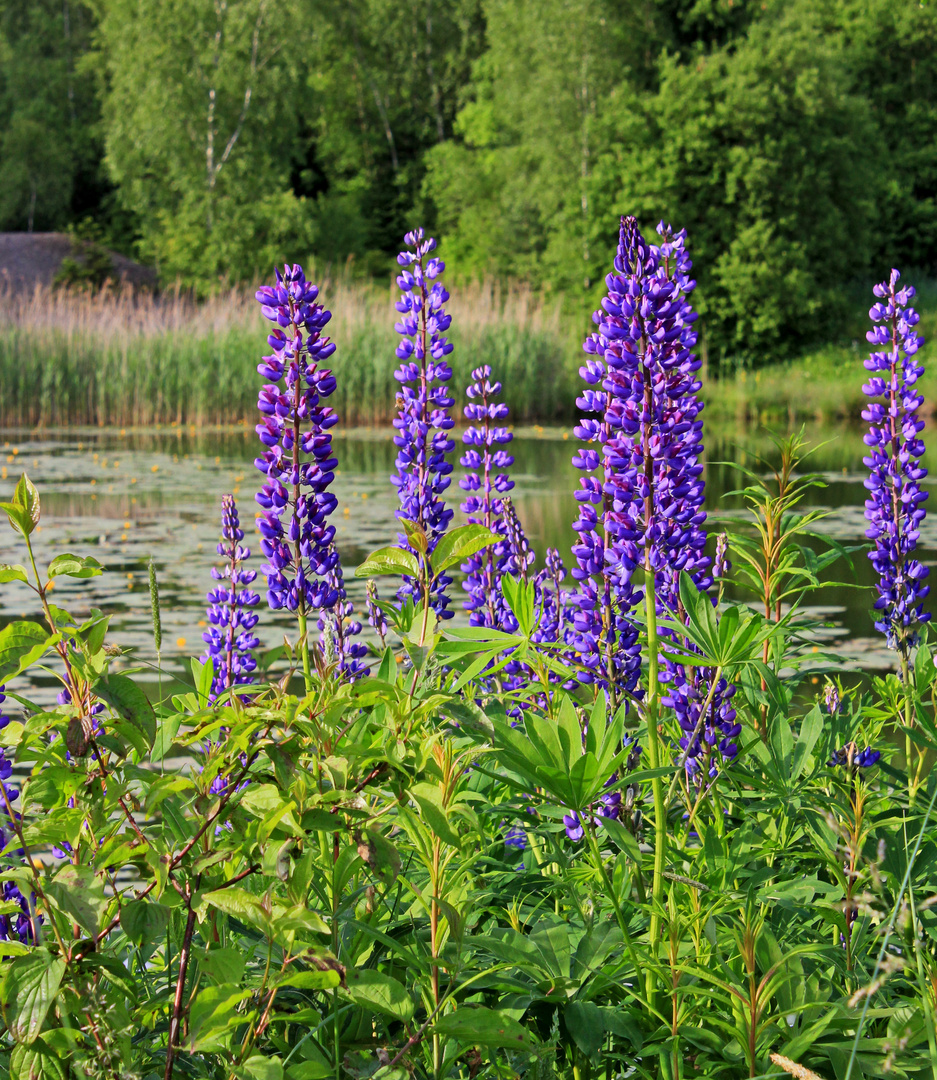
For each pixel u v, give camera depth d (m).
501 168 41.97
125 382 23.58
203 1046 1.40
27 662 1.48
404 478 2.90
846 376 30.73
